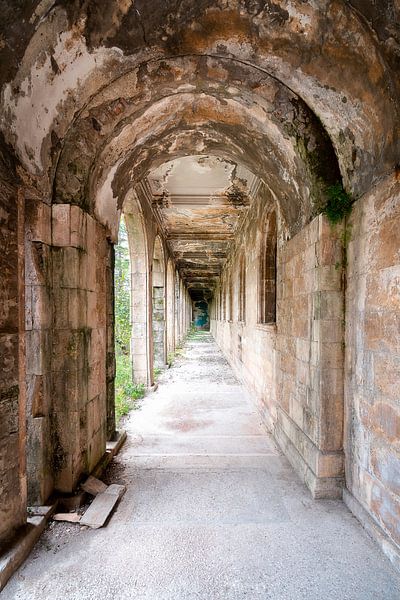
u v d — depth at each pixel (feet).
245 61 7.91
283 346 12.91
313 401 9.58
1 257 6.48
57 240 8.75
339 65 6.99
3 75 6.06
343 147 8.55
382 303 7.21
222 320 49.06
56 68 6.97
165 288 32.22
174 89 9.02
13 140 6.84
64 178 8.84
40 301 8.27
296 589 6.14
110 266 12.43
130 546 7.24
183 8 6.66
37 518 7.68
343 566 6.68
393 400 6.78
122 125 9.55
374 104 6.94
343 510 8.57
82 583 6.25
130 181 12.80
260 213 18.92
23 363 7.16
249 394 21.61
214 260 46.70
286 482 10.09
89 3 6.30
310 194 9.75
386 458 7.05
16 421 6.98
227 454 12.34
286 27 6.87
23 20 5.78
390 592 6.08
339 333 9.04
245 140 11.32
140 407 18.95
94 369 10.37
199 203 22.66
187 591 6.09
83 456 9.45
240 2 6.51
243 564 6.73
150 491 9.59
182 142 12.33
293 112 8.84
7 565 6.28
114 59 7.57
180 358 40.16
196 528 7.87
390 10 5.59
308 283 10.07
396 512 6.71
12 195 6.81
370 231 7.73
